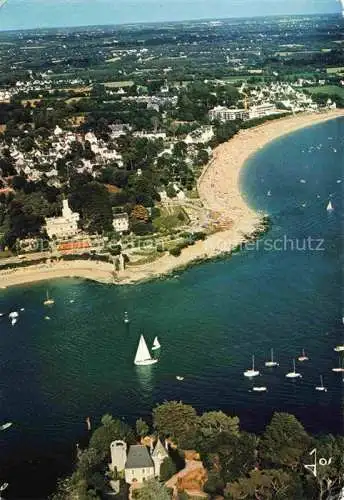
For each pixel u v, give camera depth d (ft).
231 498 465.47
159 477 505.66
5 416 640.99
